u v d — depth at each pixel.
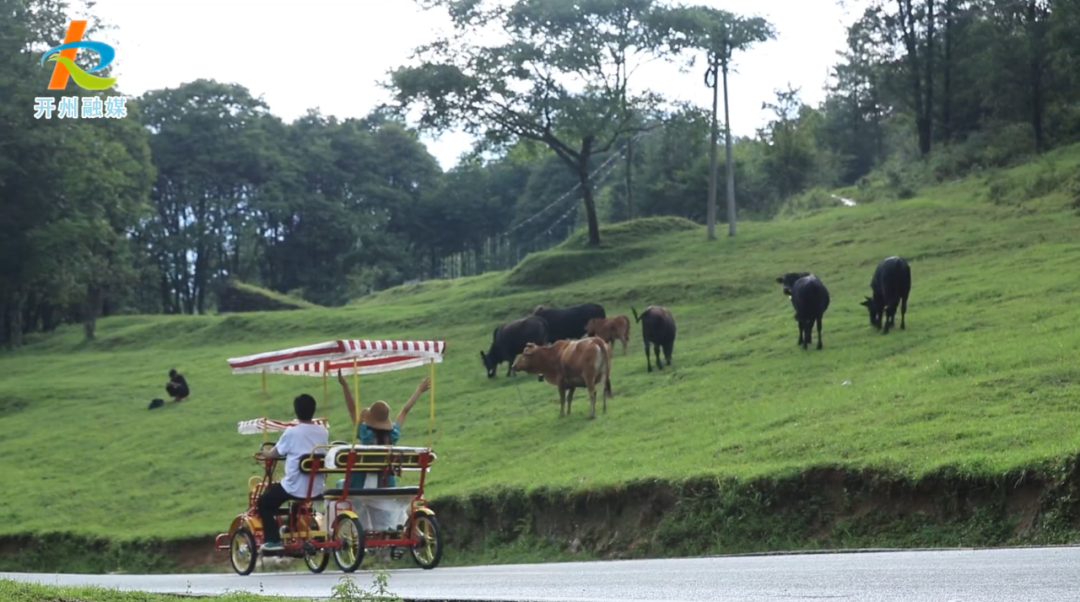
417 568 15.06
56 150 58.53
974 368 22.89
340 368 16.98
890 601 8.30
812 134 89.31
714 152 56.22
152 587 14.09
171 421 38.28
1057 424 17.25
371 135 114.81
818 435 19.75
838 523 16.19
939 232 46.78
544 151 61.84
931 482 15.67
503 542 20.45
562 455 24.45
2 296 62.41
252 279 102.25
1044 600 7.97
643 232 59.59
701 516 17.64
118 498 30.03
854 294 37.91
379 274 99.31
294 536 14.78
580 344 28.45
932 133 83.38
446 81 54.72
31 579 17.98
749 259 49.31
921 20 78.50
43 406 43.94
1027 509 14.59
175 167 94.62
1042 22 69.81
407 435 30.80
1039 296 30.73
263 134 98.12
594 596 9.70
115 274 65.62
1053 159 63.53
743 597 9.00
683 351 34.78
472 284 63.06
